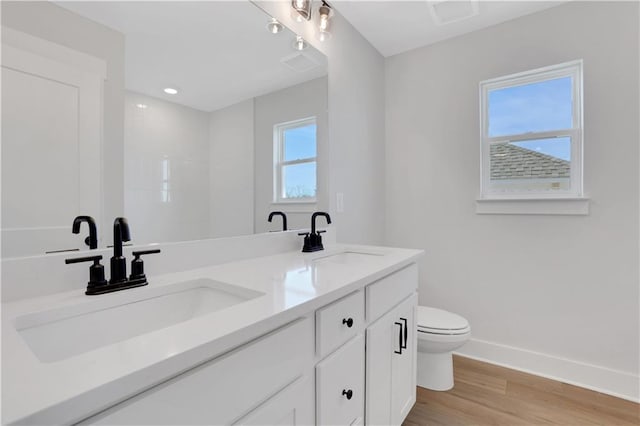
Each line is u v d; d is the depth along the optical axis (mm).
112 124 925
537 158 2045
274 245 1468
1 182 717
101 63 898
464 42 2219
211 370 533
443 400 1712
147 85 1016
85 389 367
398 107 2502
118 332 757
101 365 423
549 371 1942
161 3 1056
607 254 1783
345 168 2021
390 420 1240
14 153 736
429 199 2373
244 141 1351
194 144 1157
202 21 1186
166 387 468
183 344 490
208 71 1205
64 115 822
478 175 2180
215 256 1188
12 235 730
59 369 412
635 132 1701
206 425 525
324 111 1819
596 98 1799
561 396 1744
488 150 2199
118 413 413
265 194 1453
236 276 979
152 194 1026
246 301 781
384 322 1179
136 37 986
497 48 2096
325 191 1833
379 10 1926
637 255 1710
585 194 1839
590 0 1808
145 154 1008
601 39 1779
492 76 2117
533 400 1708
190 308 921
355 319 992
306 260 1306
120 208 943
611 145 1762
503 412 1610
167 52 1074
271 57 1477
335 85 1918
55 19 804
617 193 1751
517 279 2053
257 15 1396
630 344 1736
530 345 2012
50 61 796
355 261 1348
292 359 721
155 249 985
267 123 1457
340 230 1971
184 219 1113
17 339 512
